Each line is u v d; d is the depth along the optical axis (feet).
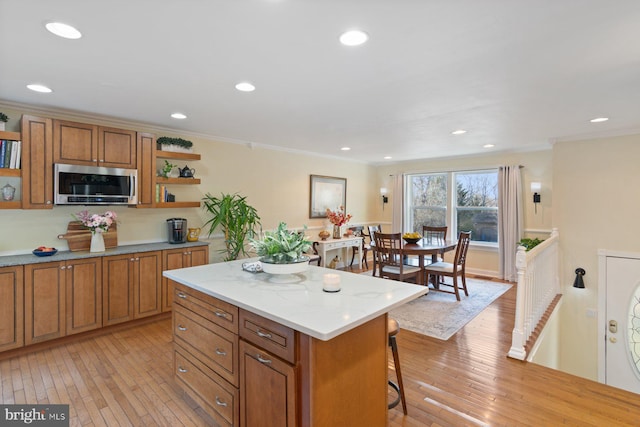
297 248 7.07
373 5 5.00
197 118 11.78
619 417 6.94
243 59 6.96
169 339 10.71
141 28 5.72
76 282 10.28
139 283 11.63
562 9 5.08
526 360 9.51
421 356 9.73
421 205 22.97
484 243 19.95
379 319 5.95
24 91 8.96
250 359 5.58
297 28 5.71
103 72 7.64
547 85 8.36
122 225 12.57
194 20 5.45
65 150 10.30
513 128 13.11
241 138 15.39
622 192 13.78
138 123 12.48
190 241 13.71
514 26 5.61
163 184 13.30
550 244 13.73
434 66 7.27
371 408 5.77
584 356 14.79
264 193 17.30
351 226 22.58
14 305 9.24
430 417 6.93
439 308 13.98
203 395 6.76
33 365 8.95
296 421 4.81
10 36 5.98
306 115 11.32
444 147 17.63
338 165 21.81
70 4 4.98
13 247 10.36
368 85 8.42
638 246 13.50
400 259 14.99
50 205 10.04
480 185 20.18
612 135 13.88
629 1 4.87
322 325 4.62
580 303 14.82
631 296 13.69
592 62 7.02
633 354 13.73
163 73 7.71
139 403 7.37
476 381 8.36
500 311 13.61
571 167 14.88
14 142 9.51
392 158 21.95
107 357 9.48
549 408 7.24
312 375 4.65
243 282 7.02
